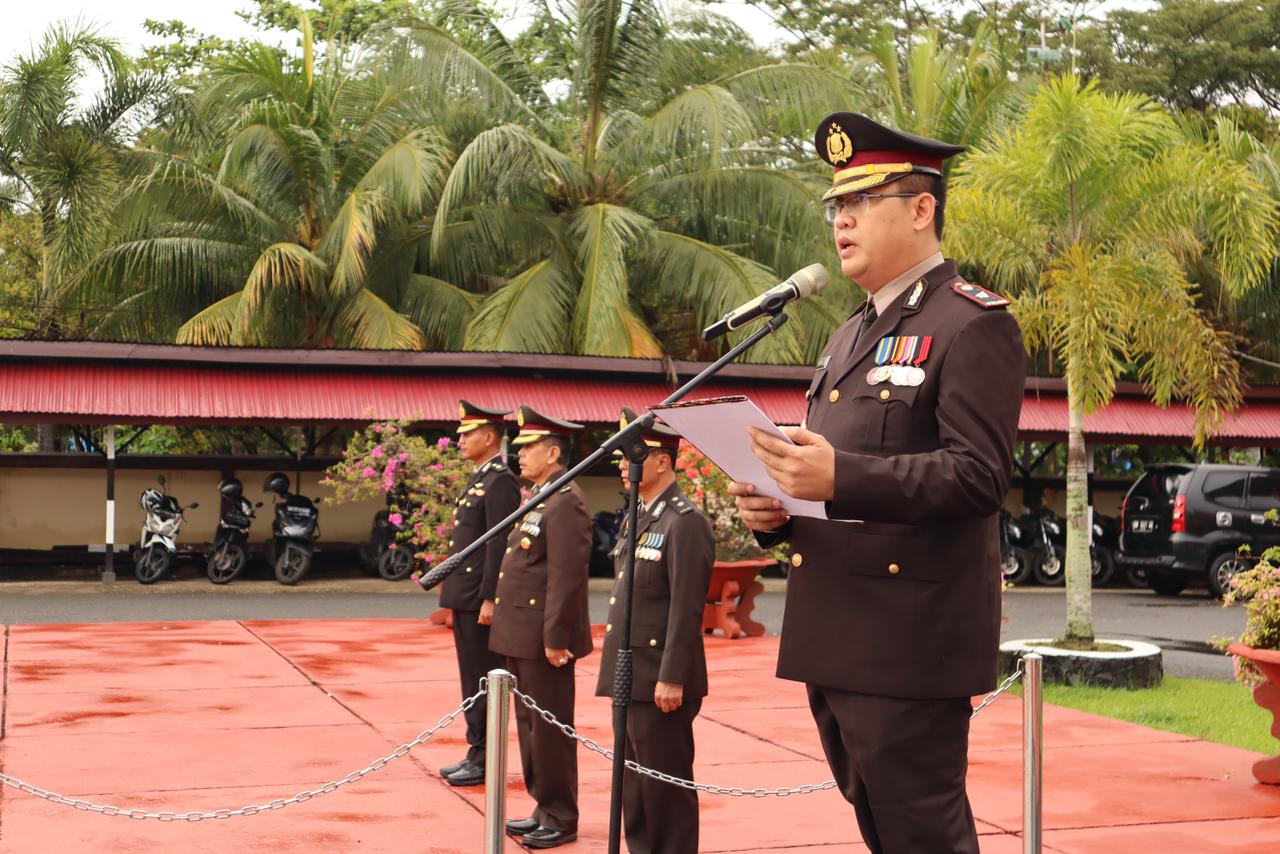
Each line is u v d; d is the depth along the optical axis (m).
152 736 7.84
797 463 2.80
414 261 23.17
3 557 18.45
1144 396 20.45
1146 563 18.58
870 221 3.19
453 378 18.34
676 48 23.75
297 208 22.23
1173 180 10.72
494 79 22.25
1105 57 31.91
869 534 3.09
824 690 3.17
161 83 21.98
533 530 6.03
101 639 11.95
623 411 6.60
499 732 3.83
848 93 23.06
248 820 6.06
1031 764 4.65
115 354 16.97
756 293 21.45
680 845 5.12
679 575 5.11
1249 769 7.27
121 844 5.65
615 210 21.17
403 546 18.36
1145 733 8.28
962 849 3.04
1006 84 23.31
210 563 17.77
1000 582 3.21
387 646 11.84
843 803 6.50
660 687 5.04
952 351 3.01
